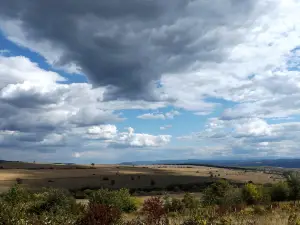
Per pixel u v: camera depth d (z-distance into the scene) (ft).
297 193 148.15
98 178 422.00
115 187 349.61
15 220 39.34
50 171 498.28
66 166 593.42
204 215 51.34
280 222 48.93
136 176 458.91
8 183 334.24
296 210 67.26
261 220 52.49
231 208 77.77
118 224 40.29
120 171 537.24
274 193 147.54
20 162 606.55
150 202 47.26
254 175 508.53
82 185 354.33
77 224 40.83
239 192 133.18
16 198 78.89
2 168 510.58
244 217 57.82
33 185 335.67
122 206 100.27
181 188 349.20
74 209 74.49
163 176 470.39
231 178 431.02
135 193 283.79
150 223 44.86
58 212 69.87
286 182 152.05
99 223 38.68
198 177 457.68
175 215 58.65
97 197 97.50
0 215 39.11
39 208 74.23
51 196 79.25
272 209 73.72
